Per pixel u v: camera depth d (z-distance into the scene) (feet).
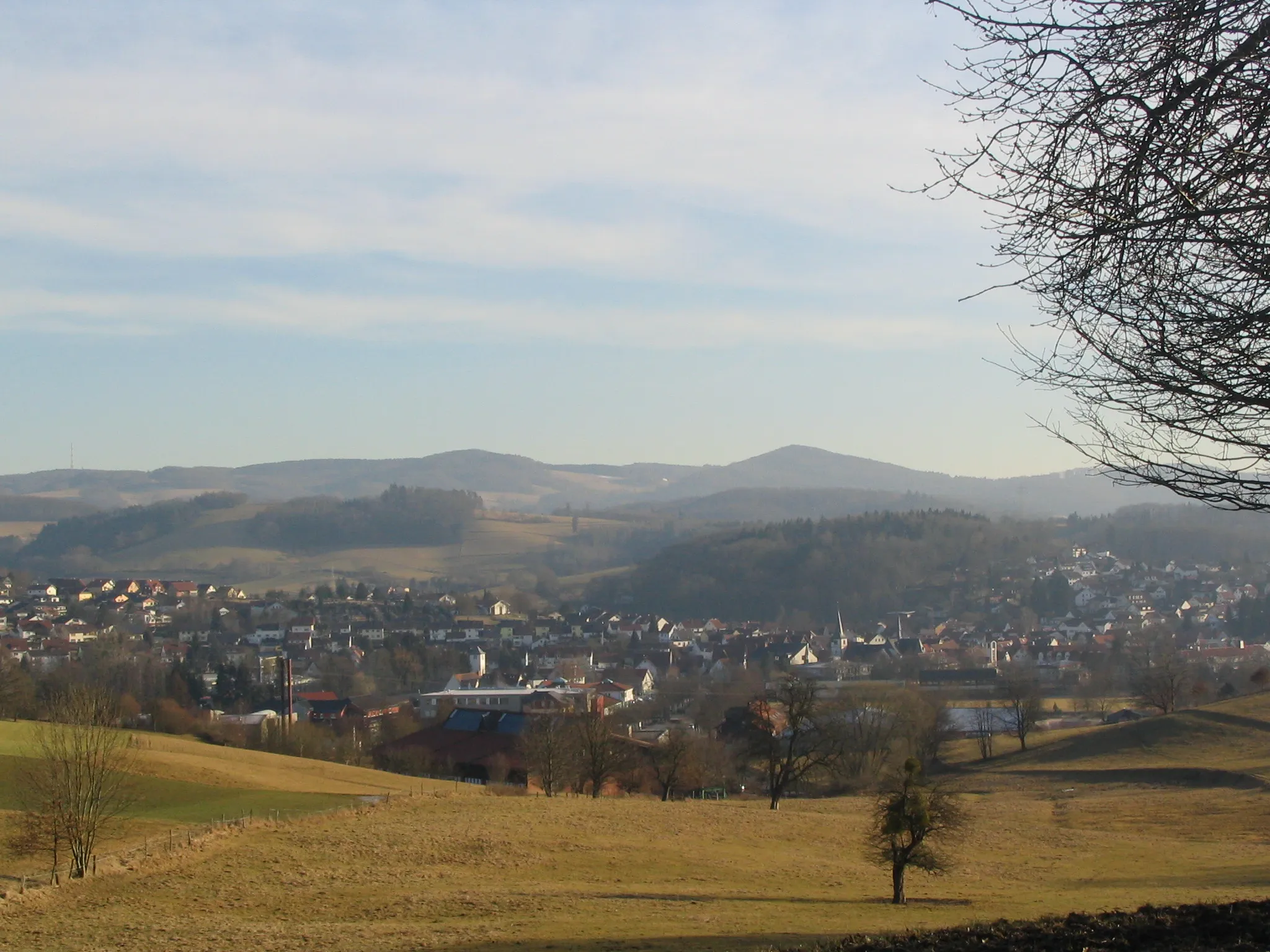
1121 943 41.75
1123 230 26.30
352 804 163.32
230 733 287.48
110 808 134.82
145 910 98.07
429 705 404.77
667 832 158.92
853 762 277.23
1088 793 240.12
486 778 250.37
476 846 136.98
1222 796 218.79
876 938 52.24
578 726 231.30
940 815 114.11
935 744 296.71
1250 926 42.52
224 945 82.48
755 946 78.33
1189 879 130.31
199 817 149.18
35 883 107.65
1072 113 26.81
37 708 291.17
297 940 83.66
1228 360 26.63
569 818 165.27
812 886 124.26
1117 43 26.23
